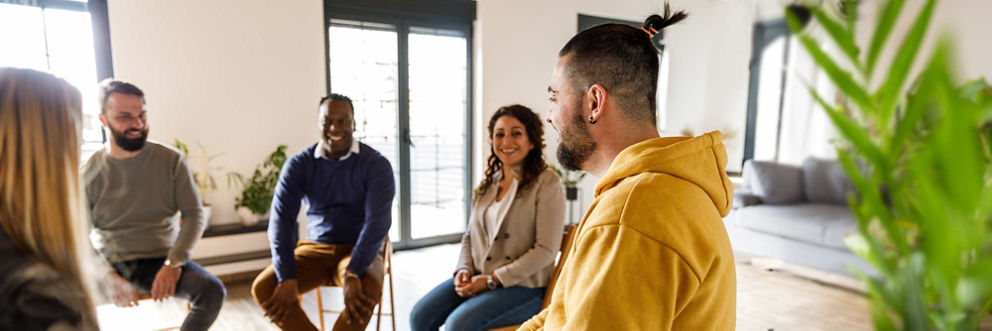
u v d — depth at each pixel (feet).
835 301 11.10
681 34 17.89
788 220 12.88
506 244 6.33
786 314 10.48
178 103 11.43
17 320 1.90
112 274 6.43
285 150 12.68
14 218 2.13
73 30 10.80
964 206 1.76
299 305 6.76
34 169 2.22
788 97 15.60
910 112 1.82
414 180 15.07
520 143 6.17
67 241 2.27
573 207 17.20
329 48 13.35
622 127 2.43
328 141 7.23
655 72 2.46
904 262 2.13
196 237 6.97
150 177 6.87
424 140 15.07
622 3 17.44
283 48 12.46
